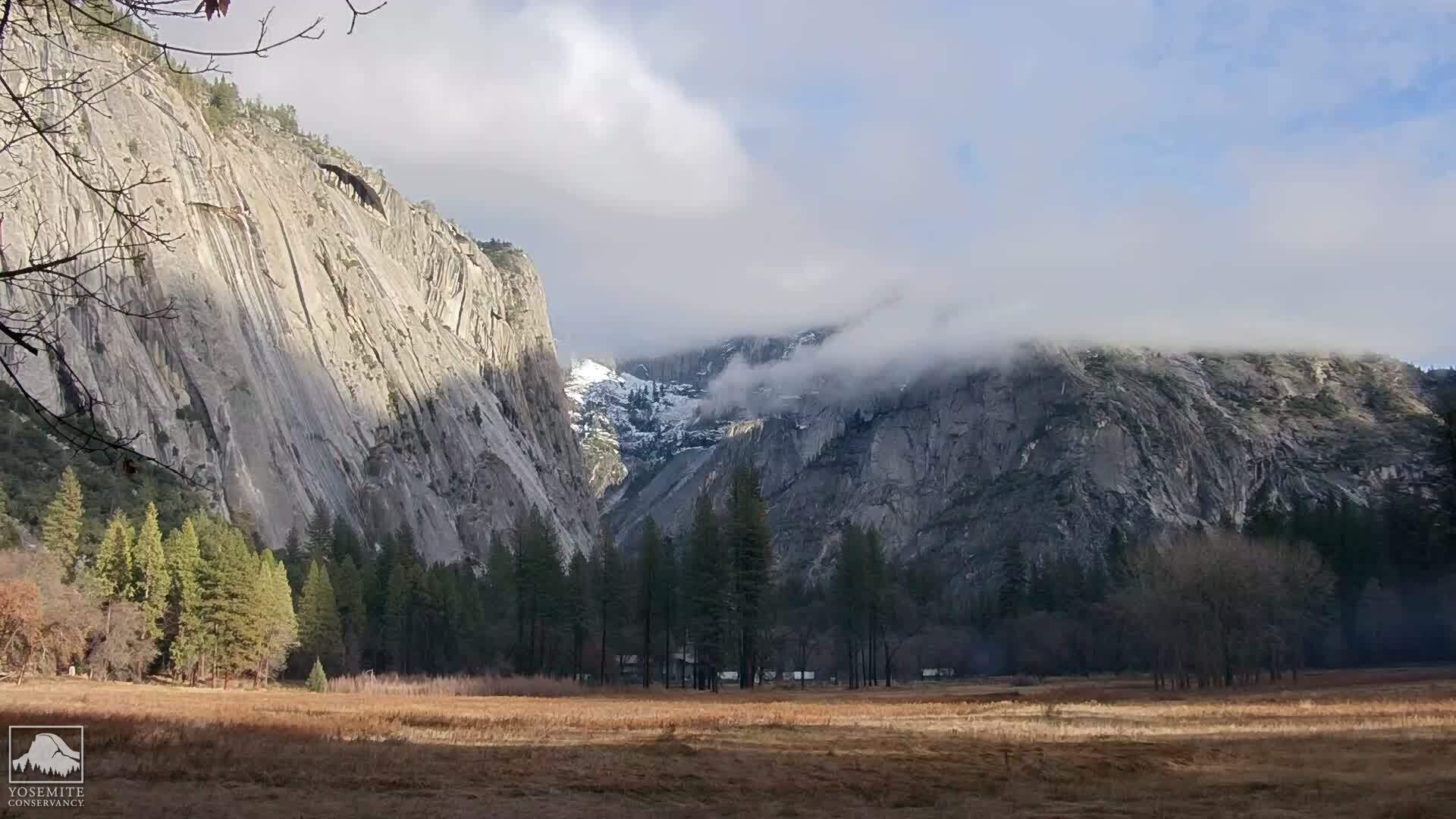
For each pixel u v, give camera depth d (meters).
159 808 24.86
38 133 9.22
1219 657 101.81
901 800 29.42
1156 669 105.31
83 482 119.50
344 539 151.38
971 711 65.94
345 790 29.08
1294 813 26.47
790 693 105.06
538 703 78.56
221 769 32.00
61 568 92.69
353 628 119.31
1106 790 31.16
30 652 87.12
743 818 25.78
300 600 113.31
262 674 104.12
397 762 35.09
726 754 39.56
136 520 115.38
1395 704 65.50
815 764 36.97
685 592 116.44
